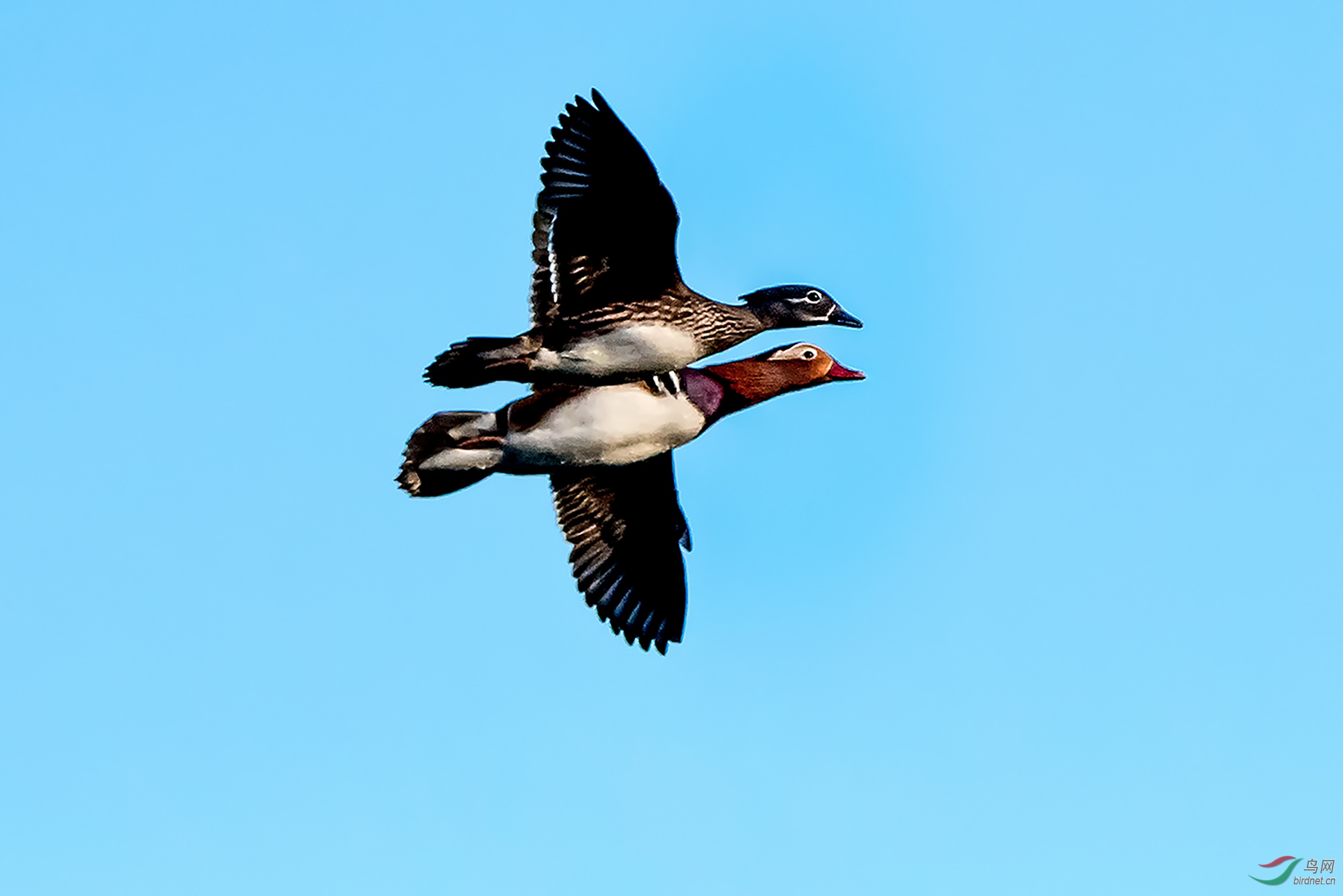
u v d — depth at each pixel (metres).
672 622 16.00
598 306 13.88
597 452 14.85
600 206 13.54
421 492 14.64
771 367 15.64
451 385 13.97
